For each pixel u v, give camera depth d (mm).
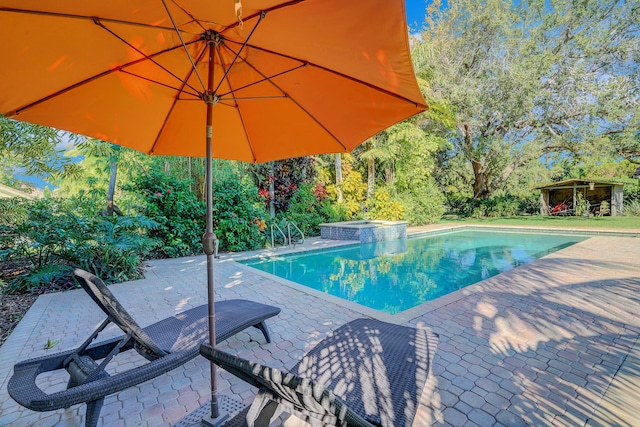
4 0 1163
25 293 4734
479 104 15906
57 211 5324
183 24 1469
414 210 14438
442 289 5922
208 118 1702
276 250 8562
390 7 1168
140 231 7215
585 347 2846
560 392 2223
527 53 15961
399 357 2125
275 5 1249
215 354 1344
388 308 4930
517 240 10992
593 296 4215
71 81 1691
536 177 19719
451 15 16797
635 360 2615
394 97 1708
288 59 1721
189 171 8758
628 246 7887
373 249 9711
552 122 16547
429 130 17203
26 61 1480
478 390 2258
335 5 1219
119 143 2174
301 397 1116
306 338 3154
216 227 8258
